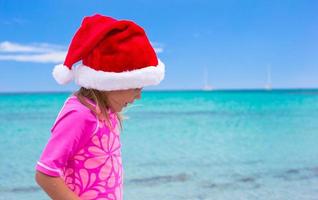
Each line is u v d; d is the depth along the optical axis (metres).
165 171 12.34
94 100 2.37
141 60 2.36
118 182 2.48
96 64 2.32
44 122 29.78
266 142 19.66
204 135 23.09
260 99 67.06
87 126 2.31
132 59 2.33
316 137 21.42
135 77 2.34
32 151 17.03
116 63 2.32
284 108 48.25
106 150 2.39
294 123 29.16
